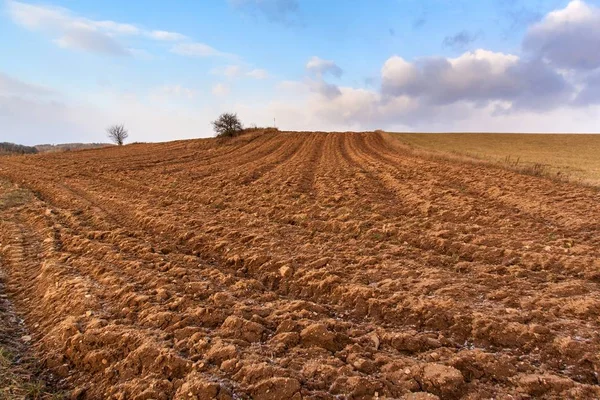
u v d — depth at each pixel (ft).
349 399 11.03
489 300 17.35
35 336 15.53
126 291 18.38
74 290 18.38
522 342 13.99
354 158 93.15
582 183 48.42
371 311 16.84
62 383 12.67
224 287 19.66
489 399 11.05
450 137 166.91
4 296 19.51
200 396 11.00
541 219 32.48
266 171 70.49
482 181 51.70
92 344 13.98
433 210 35.53
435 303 16.47
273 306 17.35
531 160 87.35
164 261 23.04
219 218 34.53
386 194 46.39
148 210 36.45
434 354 13.15
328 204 39.78
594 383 11.97
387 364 12.67
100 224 32.94
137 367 12.75
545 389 11.39
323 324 14.70
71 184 55.31
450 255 24.08
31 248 26.76
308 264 22.11
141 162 90.07
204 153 117.08
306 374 12.11
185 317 15.70
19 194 46.62
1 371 12.76
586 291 17.83
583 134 172.14
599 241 25.34
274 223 31.94
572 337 13.99
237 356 12.91
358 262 22.54
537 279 19.71
